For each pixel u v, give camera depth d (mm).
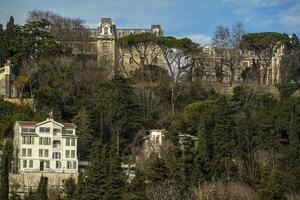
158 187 189125
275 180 190875
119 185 188500
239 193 191500
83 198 186375
